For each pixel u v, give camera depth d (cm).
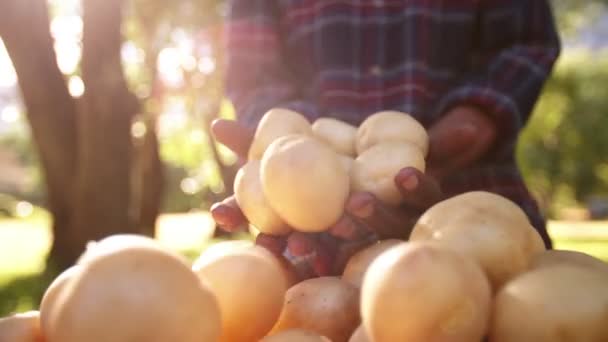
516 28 99
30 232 867
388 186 62
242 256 58
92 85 337
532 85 92
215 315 48
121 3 335
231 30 109
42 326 50
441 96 102
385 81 102
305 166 58
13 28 350
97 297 45
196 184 1191
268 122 68
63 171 359
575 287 46
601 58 1030
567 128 1027
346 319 57
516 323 46
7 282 337
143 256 47
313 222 59
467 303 45
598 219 1261
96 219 342
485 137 83
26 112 363
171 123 810
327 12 104
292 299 59
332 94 104
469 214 52
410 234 58
